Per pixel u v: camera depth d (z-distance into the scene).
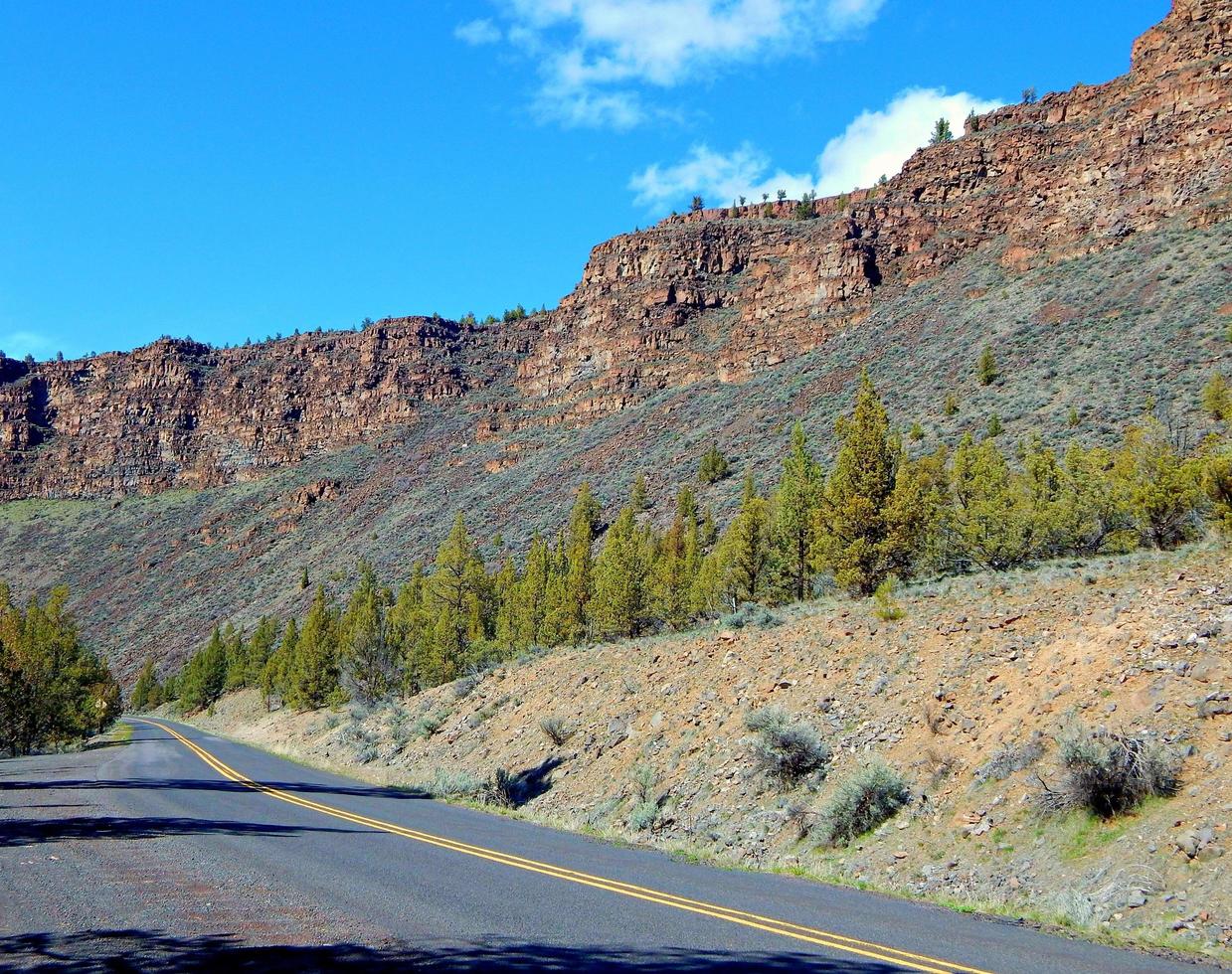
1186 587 15.48
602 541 89.81
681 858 13.62
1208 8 121.31
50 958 6.53
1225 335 59.47
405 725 34.78
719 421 111.62
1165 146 99.06
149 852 11.37
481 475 148.62
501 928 7.88
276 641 109.38
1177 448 34.97
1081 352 70.06
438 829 15.38
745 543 43.03
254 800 19.14
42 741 43.97
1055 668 14.97
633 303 170.50
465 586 62.81
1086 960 7.51
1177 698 12.50
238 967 6.43
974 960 7.27
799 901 9.82
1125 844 10.84
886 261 136.50
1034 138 144.00
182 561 179.00
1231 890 9.28
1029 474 37.69
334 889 9.41
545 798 21.89
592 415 151.88
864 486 31.02
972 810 13.19
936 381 81.38
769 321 139.50
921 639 18.92
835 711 18.11
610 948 7.31
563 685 29.14
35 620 44.94
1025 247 103.12
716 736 20.03
